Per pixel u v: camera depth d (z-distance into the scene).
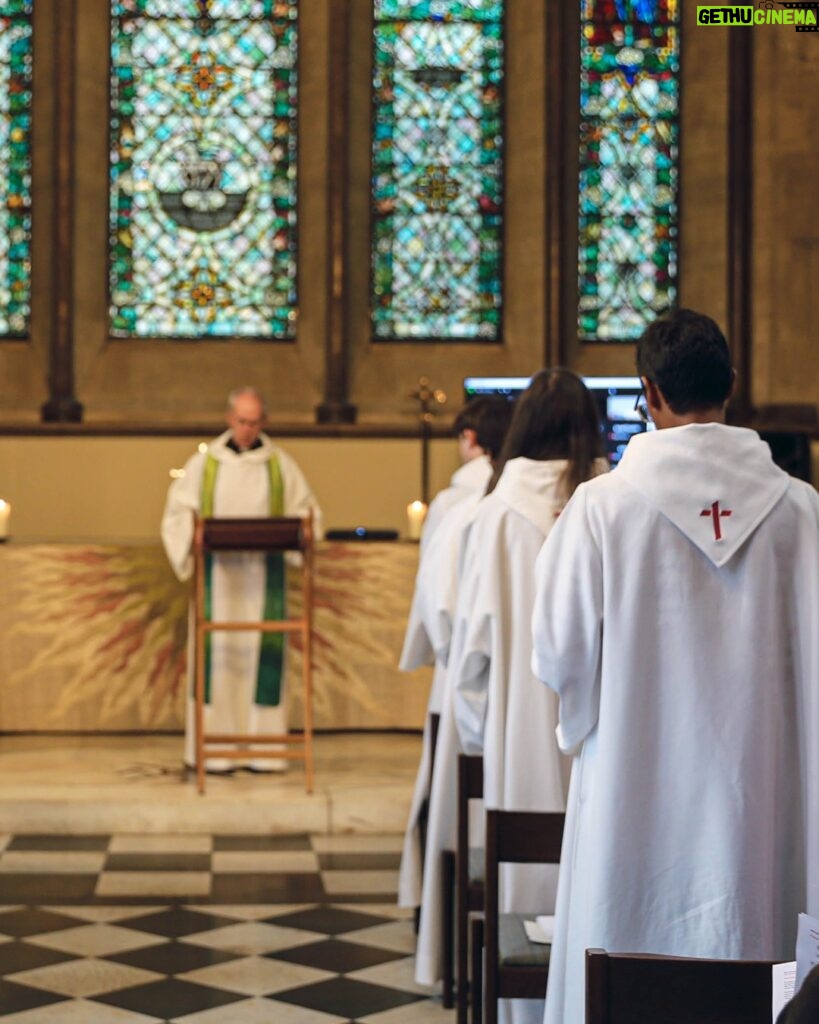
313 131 11.41
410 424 11.28
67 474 11.02
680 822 2.72
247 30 11.42
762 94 11.26
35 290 11.41
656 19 11.53
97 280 11.34
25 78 11.38
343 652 8.54
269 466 8.07
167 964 5.05
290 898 5.95
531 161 11.39
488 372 11.41
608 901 2.72
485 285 11.54
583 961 2.77
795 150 11.20
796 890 2.81
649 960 2.01
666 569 2.74
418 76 11.49
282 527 7.29
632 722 2.73
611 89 11.52
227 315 11.48
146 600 8.48
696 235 11.48
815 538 2.79
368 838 7.05
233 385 11.39
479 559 4.01
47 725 8.39
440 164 11.49
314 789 7.28
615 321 11.52
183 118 11.40
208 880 6.21
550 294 11.30
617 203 11.52
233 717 7.83
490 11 11.52
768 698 2.74
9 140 11.38
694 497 2.74
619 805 2.73
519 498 3.98
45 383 11.34
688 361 2.76
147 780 7.41
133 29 11.36
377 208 11.50
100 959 5.10
